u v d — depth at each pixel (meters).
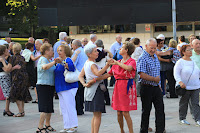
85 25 20.03
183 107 7.59
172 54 11.34
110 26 21.53
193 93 7.47
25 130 7.21
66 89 6.91
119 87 6.01
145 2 19.20
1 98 11.73
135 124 7.63
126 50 6.02
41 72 6.77
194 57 8.63
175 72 7.47
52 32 26.52
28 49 11.07
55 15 20.41
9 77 8.93
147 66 6.27
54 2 20.33
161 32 20.64
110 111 9.34
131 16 19.38
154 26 20.73
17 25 29.05
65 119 6.99
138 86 11.91
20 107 8.86
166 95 11.99
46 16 20.48
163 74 11.61
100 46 9.21
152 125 7.47
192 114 7.77
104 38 21.70
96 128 6.04
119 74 5.97
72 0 20.08
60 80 6.89
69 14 20.16
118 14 19.53
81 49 8.78
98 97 5.96
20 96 8.73
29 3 27.83
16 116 8.83
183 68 7.43
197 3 18.52
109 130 7.06
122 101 5.98
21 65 8.84
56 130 7.21
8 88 8.91
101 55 9.02
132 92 6.00
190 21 18.91
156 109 6.44
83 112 9.03
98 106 5.92
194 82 7.41
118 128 7.24
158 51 11.29
